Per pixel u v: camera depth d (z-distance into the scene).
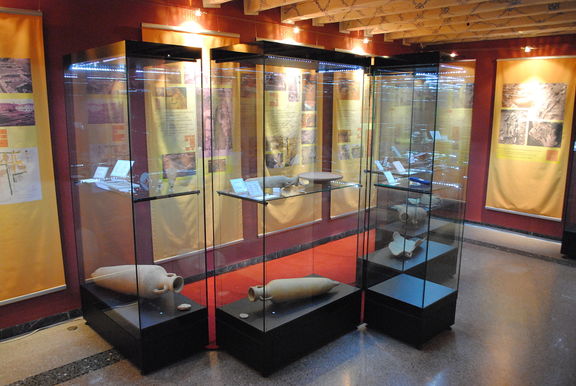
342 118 3.36
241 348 3.05
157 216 3.00
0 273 3.20
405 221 3.25
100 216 3.12
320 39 5.43
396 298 3.37
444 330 3.58
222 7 4.30
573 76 5.74
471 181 6.99
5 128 3.10
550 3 4.30
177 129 2.93
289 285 3.06
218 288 3.18
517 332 3.57
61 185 3.47
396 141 3.29
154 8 3.80
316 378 2.90
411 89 3.14
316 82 3.14
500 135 6.54
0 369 2.96
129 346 3.00
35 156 3.26
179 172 2.98
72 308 3.65
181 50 2.85
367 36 5.96
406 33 6.16
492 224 6.84
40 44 3.18
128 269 2.85
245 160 2.92
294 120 3.05
